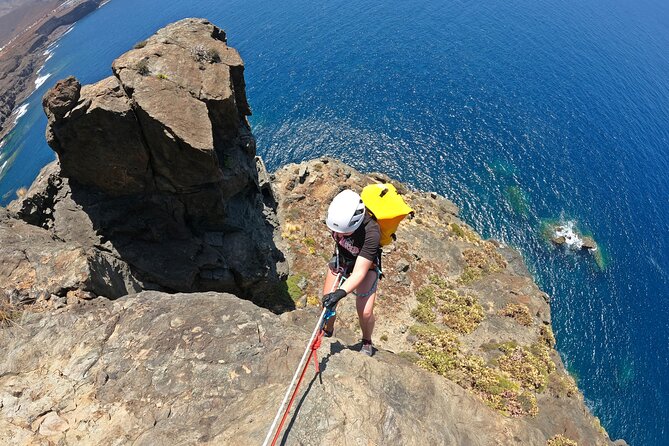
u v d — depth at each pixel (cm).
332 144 7394
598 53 9525
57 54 12538
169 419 668
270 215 3625
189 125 1995
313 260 3447
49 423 671
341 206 587
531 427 1116
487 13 11106
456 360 3106
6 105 10350
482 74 8844
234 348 773
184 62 2178
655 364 4844
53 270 1147
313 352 634
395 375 820
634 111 7981
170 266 2361
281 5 11912
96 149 2002
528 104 8094
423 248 4288
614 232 6122
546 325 3934
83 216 2197
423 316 3531
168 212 2320
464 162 6988
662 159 7044
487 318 3734
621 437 4378
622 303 5375
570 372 4819
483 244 4931
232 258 2623
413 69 8988
